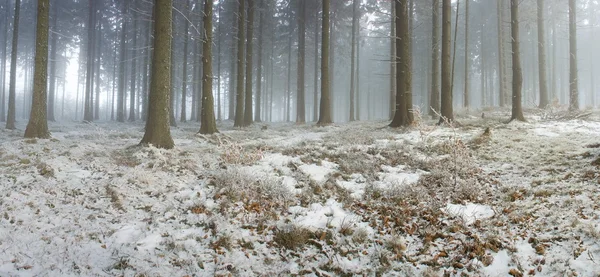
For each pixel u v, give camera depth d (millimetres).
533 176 7066
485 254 4473
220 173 7055
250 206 5875
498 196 6250
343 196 6465
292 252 4750
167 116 10234
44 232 4746
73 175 6902
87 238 4707
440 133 12328
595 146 8531
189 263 4297
